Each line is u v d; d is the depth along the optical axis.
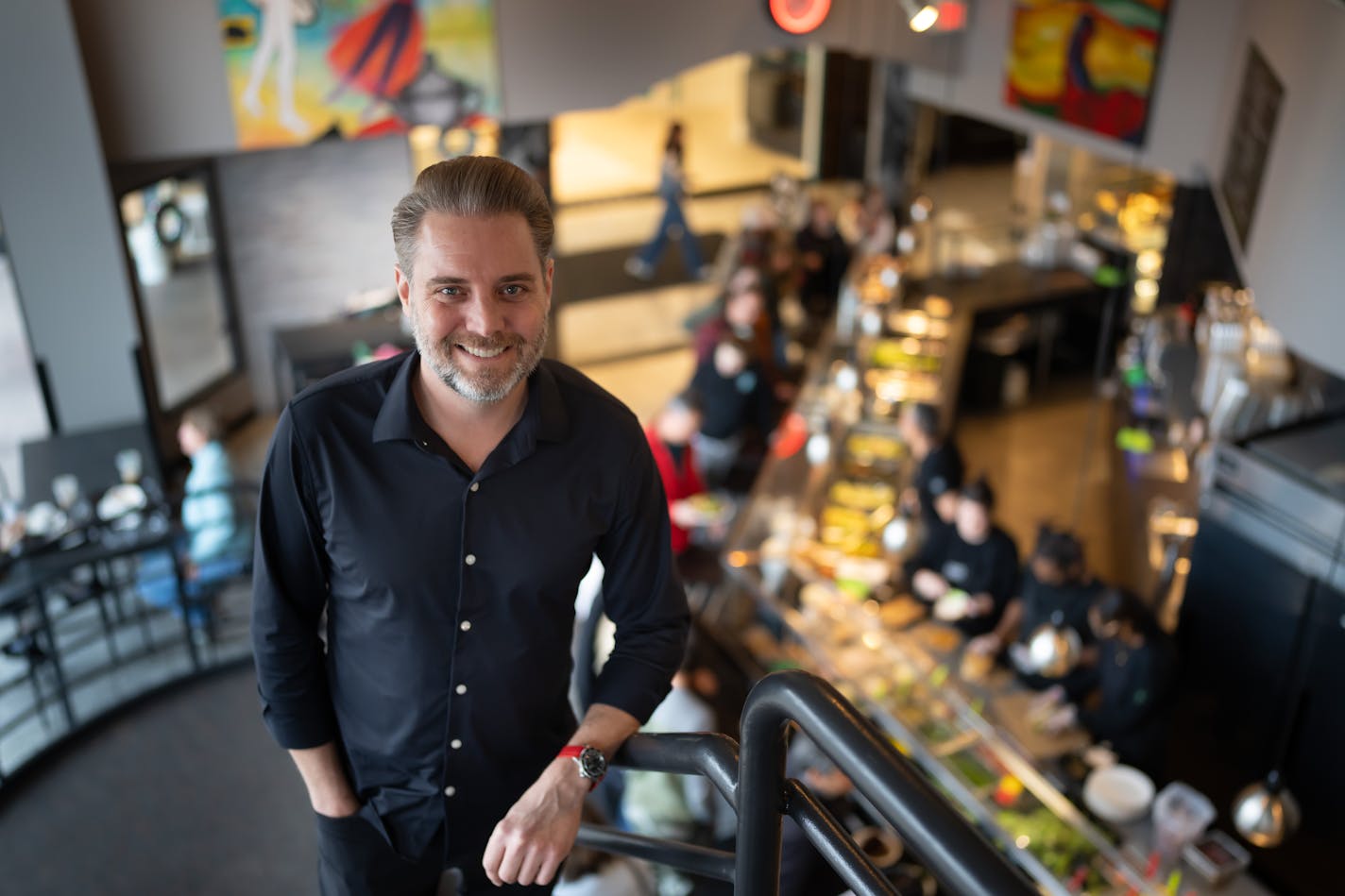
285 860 4.77
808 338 10.05
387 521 1.33
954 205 9.95
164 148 6.47
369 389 1.32
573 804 1.33
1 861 4.75
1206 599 5.18
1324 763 4.74
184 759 5.29
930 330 7.82
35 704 5.59
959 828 0.73
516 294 1.19
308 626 1.45
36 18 6.09
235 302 8.74
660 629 1.50
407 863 1.58
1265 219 4.23
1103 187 8.30
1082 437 8.24
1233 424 5.40
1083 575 5.15
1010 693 4.98
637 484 1.40
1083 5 6.05
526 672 1.44
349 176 8.70
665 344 10.34
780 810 1.02
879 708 4.95
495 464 1.31
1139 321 7.34
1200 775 5.39
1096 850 4.27
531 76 6.45
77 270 6.95
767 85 14.94
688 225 11.49
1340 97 3.47
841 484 6.28
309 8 6.16
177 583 5.86
